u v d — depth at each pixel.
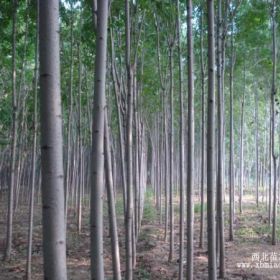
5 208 21.06
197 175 30.83
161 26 10.70
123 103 8.78
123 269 9.53
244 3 11.79
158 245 11.98
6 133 18.64
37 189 24.91
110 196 5.79
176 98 17.39
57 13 2.54
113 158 13.19
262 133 30.36
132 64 9.18
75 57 12.98
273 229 12.50
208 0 5.97
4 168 27.81
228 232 14.20
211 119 5.93
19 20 11.18
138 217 12.89
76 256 10.80
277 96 17.77
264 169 27.19
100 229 4.09
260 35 12.85
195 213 18.38
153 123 22.31
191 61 6.80
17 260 10.36
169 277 8.90
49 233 2.43
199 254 11.00
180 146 8.73
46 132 2.47
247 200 25.75
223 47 10.03
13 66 9.65
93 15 5.48
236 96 19.30
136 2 8.27
